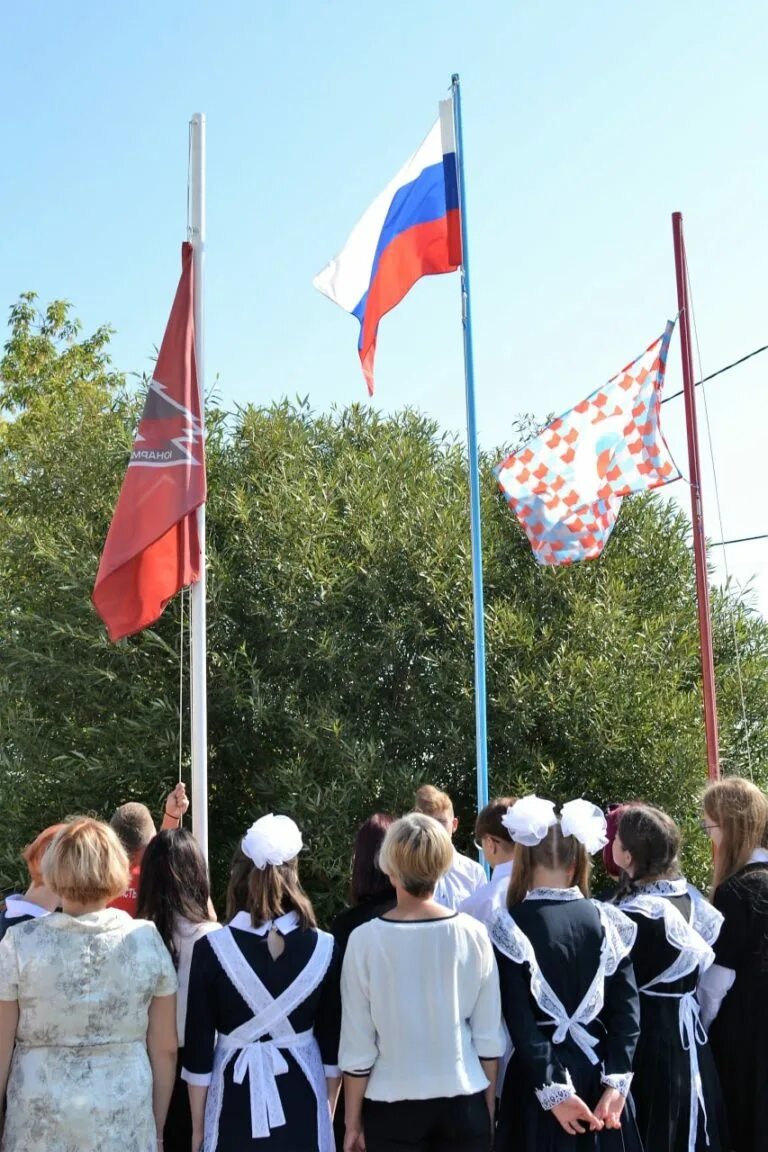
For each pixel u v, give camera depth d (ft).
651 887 13.73
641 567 38.52
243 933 12.30
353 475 35.96
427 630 33.01
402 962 11.91
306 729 30.91
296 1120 11.83
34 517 36.81
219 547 34.99
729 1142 13.75
